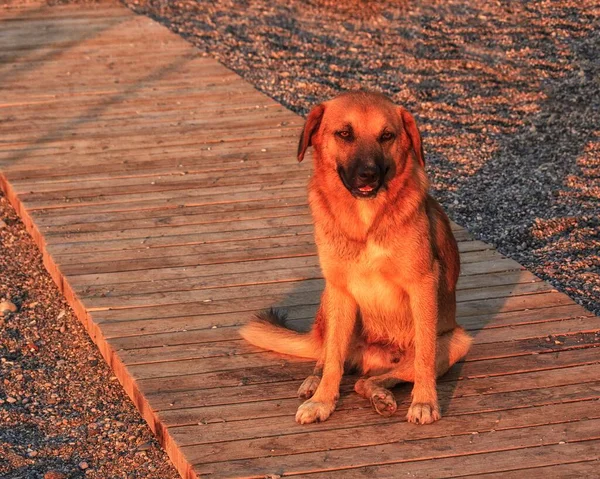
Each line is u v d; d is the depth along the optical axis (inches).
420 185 174.6
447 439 166.7
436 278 174.6
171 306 219.5
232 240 253.4
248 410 177.3
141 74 399.5
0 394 209.2
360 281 175.0
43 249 255.6
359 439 167.0
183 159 309.9
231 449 164.7
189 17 499.5
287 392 183.6
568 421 171.8
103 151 316.5
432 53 431.5
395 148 172.1
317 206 176.9
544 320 209.8
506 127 349.7
